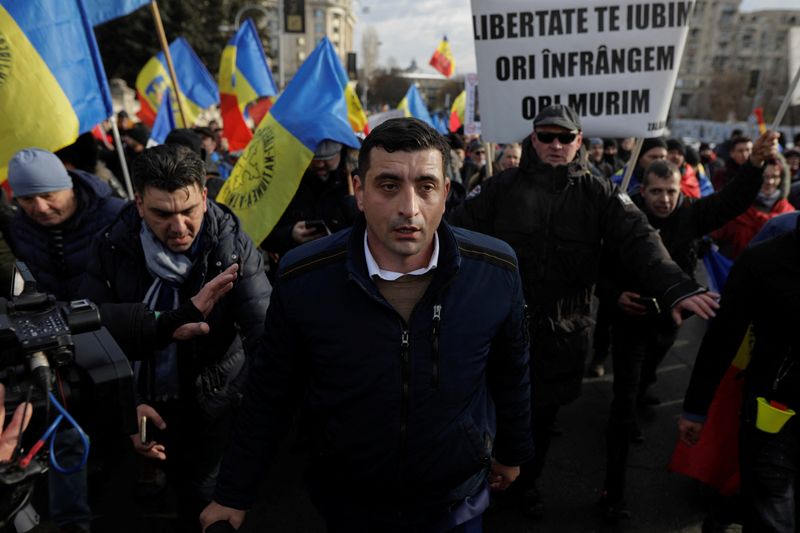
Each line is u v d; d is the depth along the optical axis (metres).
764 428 1.79
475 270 1.39
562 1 2.84
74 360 1.25
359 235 1.36
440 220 1.34
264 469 1.52
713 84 61.25
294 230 3.04
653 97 2.88
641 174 4.90
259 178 3.24
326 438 1.41
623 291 2.65
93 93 2.96
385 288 1.37
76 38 2.89
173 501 2.85
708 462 2.22
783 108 2.66
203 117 12.99
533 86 2.93
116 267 1.98
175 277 1.92
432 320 1.34
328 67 3.37
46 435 1.10
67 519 2.17
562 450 3.37
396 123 1.26
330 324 1.34
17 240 2.48
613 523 2.71
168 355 2.01
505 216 2.44
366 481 1.42
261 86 7.05
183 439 2.15
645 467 3.18
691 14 2.79
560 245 2.37
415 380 1.34
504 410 1.61
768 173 3.74
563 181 2.37
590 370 4.35
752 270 1.84
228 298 2.03
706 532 2.31
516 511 2.79
